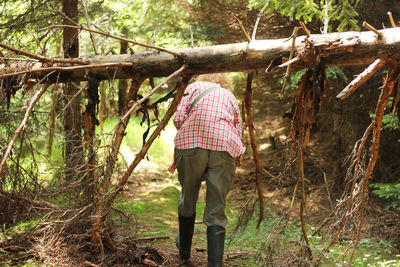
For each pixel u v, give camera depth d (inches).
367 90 236.5
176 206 201.9
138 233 154.9
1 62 135.3
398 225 171.0
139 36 338.0
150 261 127.0
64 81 131.3
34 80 124.1
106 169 120.4
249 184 272.5
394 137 230.4
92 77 129.0
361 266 137.8
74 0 198.8
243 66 120.4
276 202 230.1
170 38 258.5
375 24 209.0
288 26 223.3
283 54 116.3
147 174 266.5
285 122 369.7
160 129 125.6
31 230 136.9
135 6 269.1
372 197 208.1
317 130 327.0
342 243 160.6
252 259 140.9
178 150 124.0
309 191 245.4
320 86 114.3
